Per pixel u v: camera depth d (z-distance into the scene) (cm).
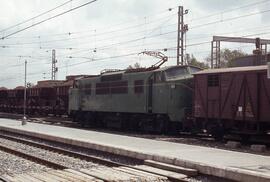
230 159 1617
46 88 5484
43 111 5528
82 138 2523
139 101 3108
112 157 1983
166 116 2898
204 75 2583
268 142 2228
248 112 2298
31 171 1592
